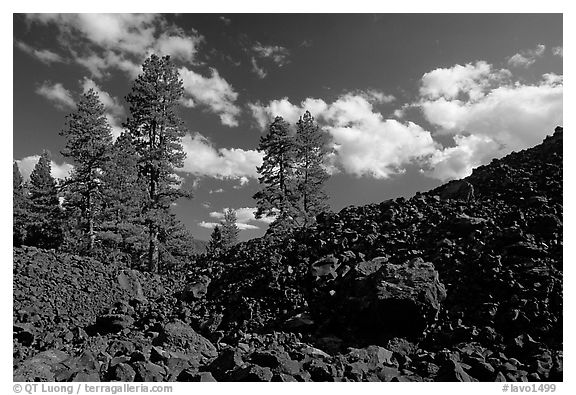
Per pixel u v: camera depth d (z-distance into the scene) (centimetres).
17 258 1446
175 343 841
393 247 1191
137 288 1535
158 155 2816
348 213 1639
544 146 1669
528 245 973
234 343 919
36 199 3703
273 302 1102
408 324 808
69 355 761
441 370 621
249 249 1759
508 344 712
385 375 623
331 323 914
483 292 880
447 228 1198
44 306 1230
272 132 3509
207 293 1377
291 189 3406
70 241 2541
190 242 2798
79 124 2877
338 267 1160
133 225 2564
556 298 789
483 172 1631
